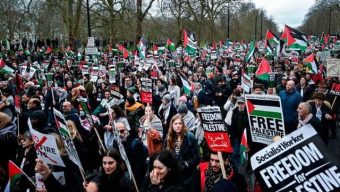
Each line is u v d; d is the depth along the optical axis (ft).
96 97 44.06
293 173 11.12
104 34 143.54
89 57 83.35
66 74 63.62
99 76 58.90
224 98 46.47
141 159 19.26
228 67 83.25
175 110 30.78
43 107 38.91
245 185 15.05
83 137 22.89
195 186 15.40
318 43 155.33
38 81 57.16
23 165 17.56
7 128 19.93
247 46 131.64
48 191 14.75
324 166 10.73
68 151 15.81
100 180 14.14
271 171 11.37
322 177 10.77
